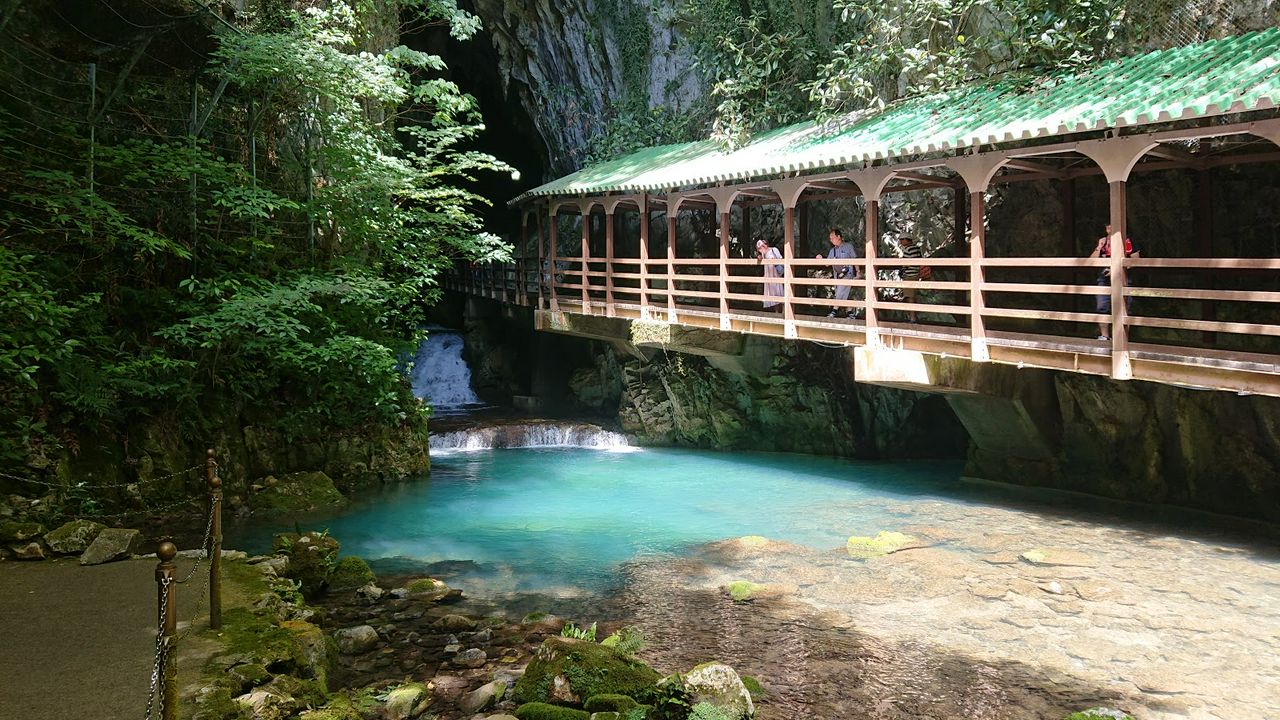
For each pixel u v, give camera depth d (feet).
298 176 54.34
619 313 64.08
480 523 43.55
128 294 43.68
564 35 91.45
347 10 53.52
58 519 35.22
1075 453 48.03
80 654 19.99
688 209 71.10
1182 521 40.98
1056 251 48.49
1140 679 23.91
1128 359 33.47
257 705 18.52
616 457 65.51
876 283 43.68
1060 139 38.11
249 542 38.37
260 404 48.19
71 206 40.32
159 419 42.60
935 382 42.98
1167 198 43.34
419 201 63.00
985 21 51.29
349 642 25.85
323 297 50.37
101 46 45.75
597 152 88.33
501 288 90.84
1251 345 40.57
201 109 50.60
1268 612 28.78
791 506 46.85
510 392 95.50
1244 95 28.02
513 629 27.86
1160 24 42.34
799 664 25.11
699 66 78.43
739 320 52.37
